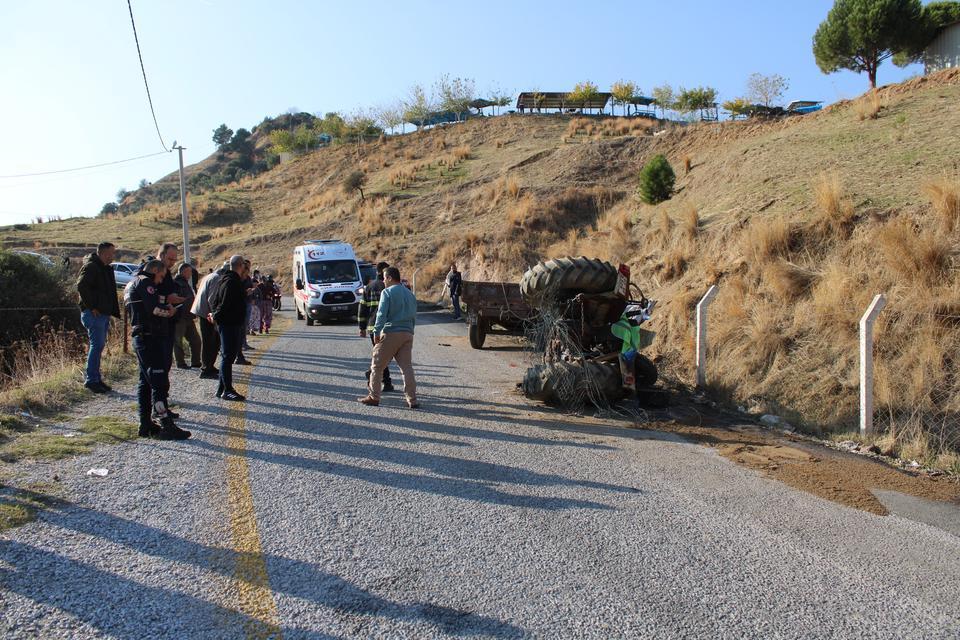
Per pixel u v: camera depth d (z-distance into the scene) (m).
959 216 9.55
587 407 8.94
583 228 31.31
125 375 10.59
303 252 23.09
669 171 23.89
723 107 50.22
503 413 8.50
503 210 36.75
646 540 4.59
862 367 7.35
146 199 102.06
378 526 4.76
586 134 53.78
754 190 16.19
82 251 47.03
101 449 6.46
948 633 3.46
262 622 3.46
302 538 4.52
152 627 3.39
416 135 67.56
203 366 10.67
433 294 30.61
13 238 52.50
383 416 8.16
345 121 75.81
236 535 4.55
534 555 4.32
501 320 15.05
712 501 5.40
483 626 3.46
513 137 57.44
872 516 5.13
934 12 32.97
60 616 3.47
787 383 8.87
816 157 16.98
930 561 4.33
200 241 53.28
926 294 8.57
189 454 6.41
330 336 17.98
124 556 4.19
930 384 7.64
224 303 8.83
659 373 10.99
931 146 14.34
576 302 9.19
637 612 3.62
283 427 7.50
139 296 6.75
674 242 16.11
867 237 10.38
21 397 8.03
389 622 3.48
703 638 3.38
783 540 4.63
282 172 72.19
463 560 4.23
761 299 10.68
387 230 40.22
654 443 7.18
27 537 4.41
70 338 13.31
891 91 22.69
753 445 7.19
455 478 5.84
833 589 3.92
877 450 6.98
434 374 11.48
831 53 35.50
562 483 5.78
